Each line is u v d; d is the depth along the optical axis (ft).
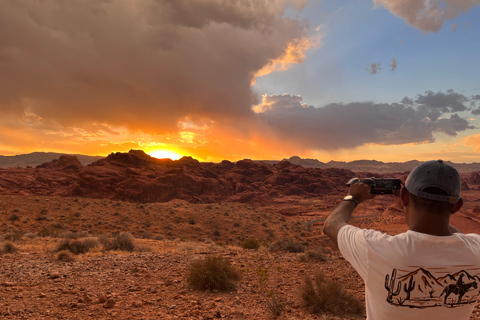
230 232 188.03
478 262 4.36
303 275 32.37
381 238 4.55
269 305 20.70
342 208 5.29
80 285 26.68
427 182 4.36
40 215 164.55
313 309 21.07
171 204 231.71
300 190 589.32
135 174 498.69
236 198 504.43
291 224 226.58
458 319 4.51
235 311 20.57
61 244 50.03
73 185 467.93
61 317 18.90
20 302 21.61
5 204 168.96
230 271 27.89
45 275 30.25
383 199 482.28
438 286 4.28
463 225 180.75
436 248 4.32
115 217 180.65
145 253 47.11
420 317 4.36
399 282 4.31
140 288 25.93
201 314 19.86
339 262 39.96
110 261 38.42
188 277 26.96
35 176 503.61
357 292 26.73
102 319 18.72
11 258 41.88
